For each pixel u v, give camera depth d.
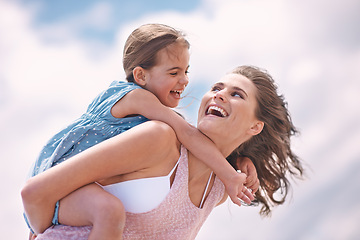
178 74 2.33
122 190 1.83
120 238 1.68
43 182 1.68
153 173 1.85
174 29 2.40
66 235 1.75
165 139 1.84
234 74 2.13
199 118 2.06
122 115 2.05
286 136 2.36
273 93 2.19
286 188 2.52
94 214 1.66
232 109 2.00
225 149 2.08
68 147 1.96
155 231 1.87
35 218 1.73
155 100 2.05
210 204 2.09
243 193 1.99
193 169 1.99
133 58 2.34
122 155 1.75
